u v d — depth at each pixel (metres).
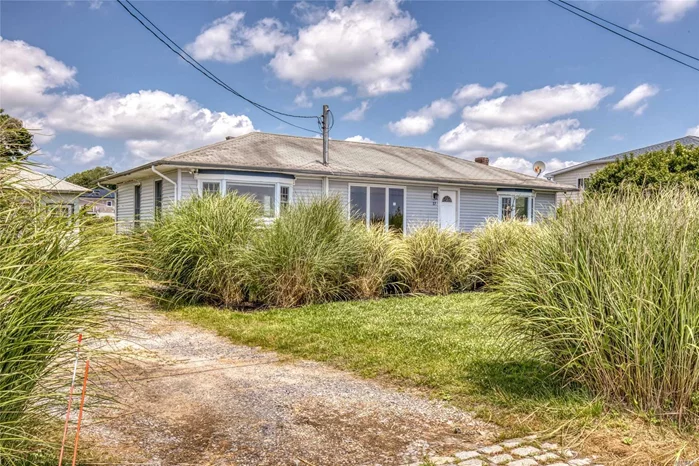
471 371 4.64
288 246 8.89
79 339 2.35
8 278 2.16
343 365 5.02
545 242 4.07
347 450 3.08
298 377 4.66
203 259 8.80
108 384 4.34
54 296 2.36
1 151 2.60
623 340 3.38
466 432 3.35
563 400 3.67
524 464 2.84
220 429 3.41
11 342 2.23
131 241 3.09
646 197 4.01
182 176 13.48
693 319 3.17
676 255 3.37
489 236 11.75
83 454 2.90
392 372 4.70
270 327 6.77
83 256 2.58
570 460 2.88
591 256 3.69
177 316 7.75
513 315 4.15
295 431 3.38
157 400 3.98
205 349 5.77
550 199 20.66
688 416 3.21
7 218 2.50
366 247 9.96
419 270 10.77
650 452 2.91
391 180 16.47
